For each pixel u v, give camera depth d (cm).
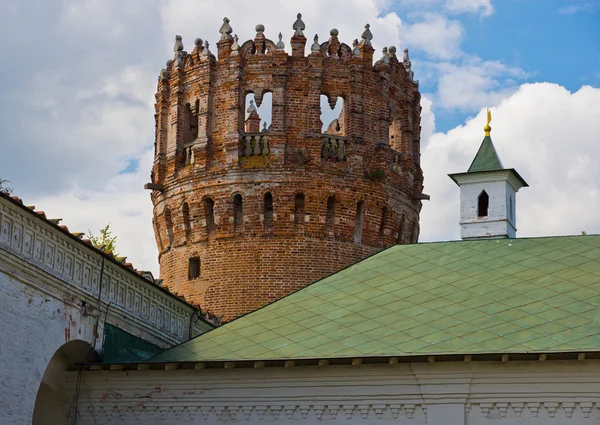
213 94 4931
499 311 3362
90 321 3378
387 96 5012
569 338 3155
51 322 3164
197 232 4872
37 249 3092
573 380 3109
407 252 3875
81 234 3400
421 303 3497
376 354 3222
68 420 3428
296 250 4769
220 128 4891
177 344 3806
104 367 3397
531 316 3306
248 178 4819
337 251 4806
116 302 3534
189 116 5041
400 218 5006
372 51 5003
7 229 2948
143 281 3675
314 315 3544
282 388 3316
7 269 2950
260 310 3644
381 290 3631
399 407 3228
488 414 3161
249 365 3303
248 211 4809
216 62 4947
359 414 3253
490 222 4375
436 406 3194
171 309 3931
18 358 2998
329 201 4841
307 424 3284
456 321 3347
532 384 3136
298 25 4934
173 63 5062
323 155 4872
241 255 4788
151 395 3409
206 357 3378
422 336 3291
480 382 3173
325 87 4919
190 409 3375
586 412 3094
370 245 4872
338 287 3706
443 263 3750
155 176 5034
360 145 4897
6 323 2950
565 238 3797
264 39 4941
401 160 5072
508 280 3550
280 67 4881
